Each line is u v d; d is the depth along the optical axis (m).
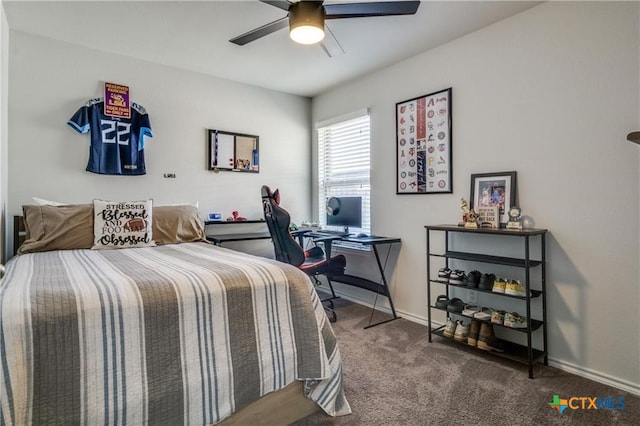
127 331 1.17
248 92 3.76
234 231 3.67
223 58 3.07
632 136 1.52
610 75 1.92
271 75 3.50
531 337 2.10
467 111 2.63
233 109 3.65
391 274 3.27
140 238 2.59
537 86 2.23
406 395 1.80
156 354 1.20
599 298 1.98
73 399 1.04
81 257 2.04
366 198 3.58
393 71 3.21
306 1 1.89
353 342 2.54
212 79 3.50
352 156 3.74
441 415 1.63
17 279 1.39
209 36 2.66
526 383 1.93
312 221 4.26
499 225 2.34
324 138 4.10
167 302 1.26
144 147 3.12
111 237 2.50
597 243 1.98
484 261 2.28
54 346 1.04
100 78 2.89
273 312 1.49
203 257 1.99
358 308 3.42
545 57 2.19
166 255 2.10
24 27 2.50
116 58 2.96
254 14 2.34
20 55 2.57
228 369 1.33
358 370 2.08
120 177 3.00
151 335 1.21
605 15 1.94
